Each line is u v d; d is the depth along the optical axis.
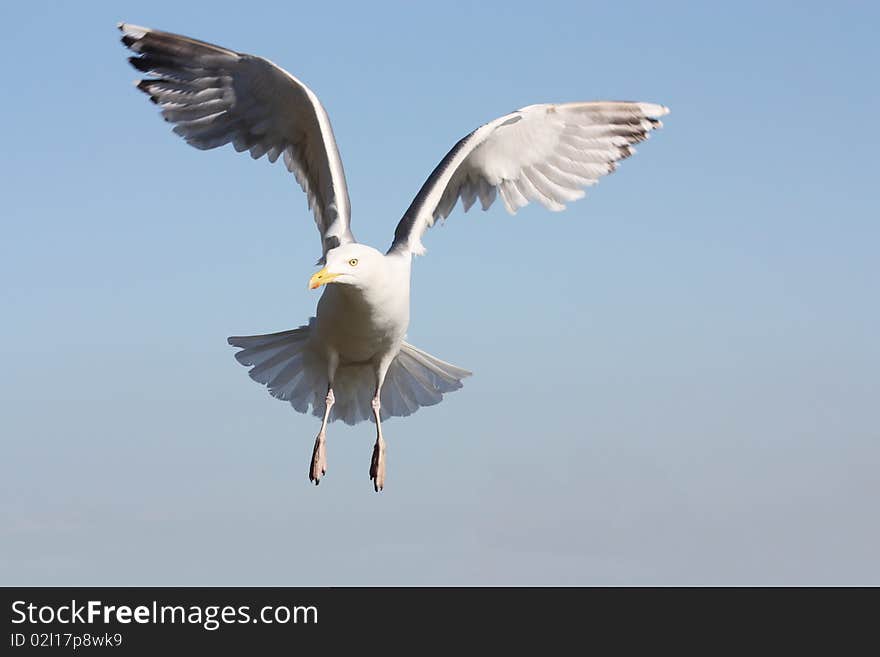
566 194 9.75
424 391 9.32
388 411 9.30
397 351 8.48
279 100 8.73
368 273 7.66
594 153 9.67
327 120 8.39
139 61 8.71
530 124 9.35
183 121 8.92
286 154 9.05
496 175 9.57
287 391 9.12
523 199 9.72
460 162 8.82
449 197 9.59
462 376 9.30
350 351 8.42
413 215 8.54
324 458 8.31
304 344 8.91
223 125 8.95
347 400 9.20
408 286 8.16
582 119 9.48
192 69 8.75
